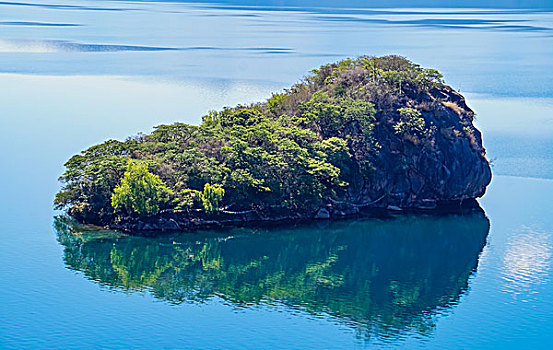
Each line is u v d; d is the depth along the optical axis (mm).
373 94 151500
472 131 152250
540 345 99562
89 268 119000
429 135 146125
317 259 126625
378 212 141750
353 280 119438
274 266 123750
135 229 127438
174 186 130250
